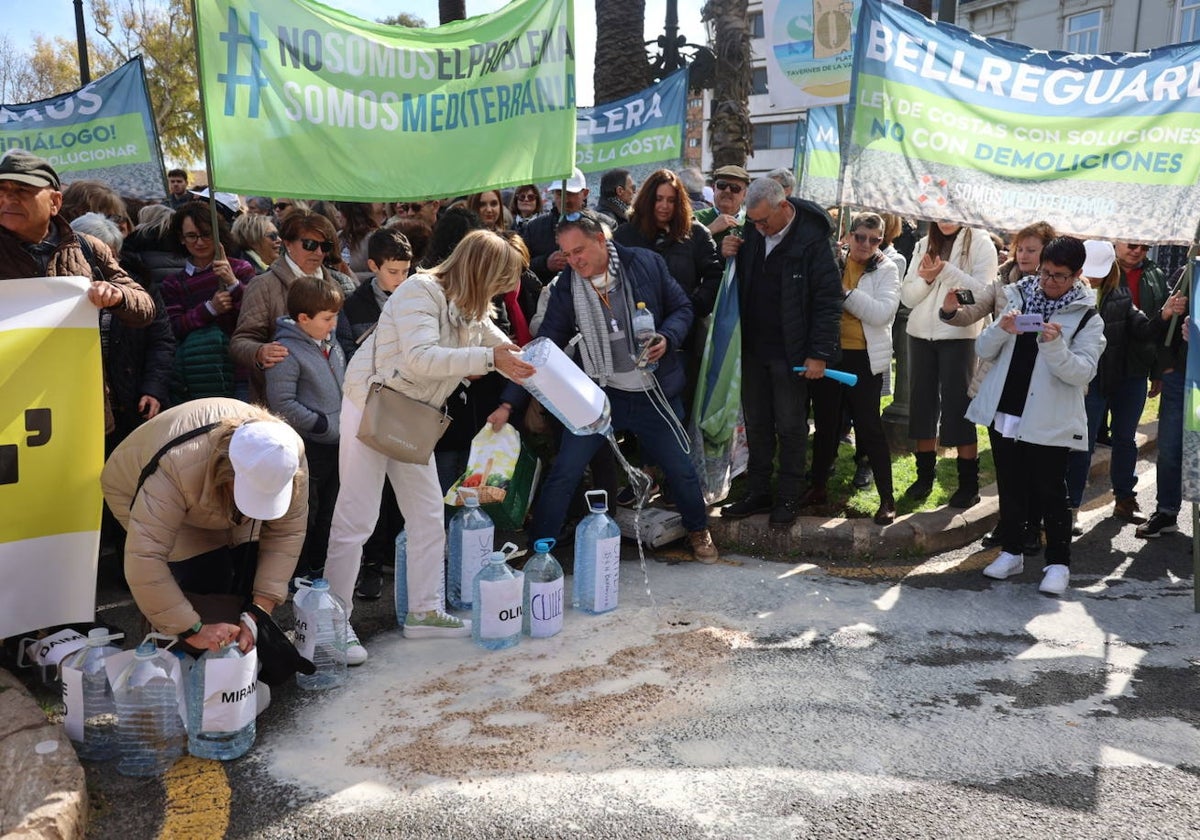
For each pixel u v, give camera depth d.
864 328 5.33
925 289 5.70
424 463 3.92
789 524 5.35
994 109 4.98
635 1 10.93
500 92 4.89
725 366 5.34
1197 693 3.75
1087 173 5.02
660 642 4.14
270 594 3.37
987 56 4.94
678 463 5.05
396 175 4.74
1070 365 4.55
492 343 4.18
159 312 4.54
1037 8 26.30
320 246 4.59
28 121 6.88
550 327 4.93
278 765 3.17
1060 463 4.77
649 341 4.76
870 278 5.43
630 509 5.57
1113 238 5.06
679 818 2.87
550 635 4.21
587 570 4.47
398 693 3.69
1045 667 3.96
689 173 7.35
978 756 3.24
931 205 5.05
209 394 4.84
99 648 3.32
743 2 11.01
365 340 4.00
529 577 4.18
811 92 5.44
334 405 4.52
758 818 2.87
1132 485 5.92
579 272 4.77
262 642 3.41
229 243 5.65
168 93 29.94
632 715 3.50
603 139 8.08
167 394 4.53
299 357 4.40
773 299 5.22
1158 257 8.55
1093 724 3.48
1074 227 5.08
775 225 5.11
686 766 3.16
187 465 3.05
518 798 2.97
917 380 5.86
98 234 4.47
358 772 3.12
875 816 2.88
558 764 3.17
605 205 6.90
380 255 4.63
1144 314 5.53
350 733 3.38
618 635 4.23
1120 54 4.93
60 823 2.62
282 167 4.49
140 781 3.09
